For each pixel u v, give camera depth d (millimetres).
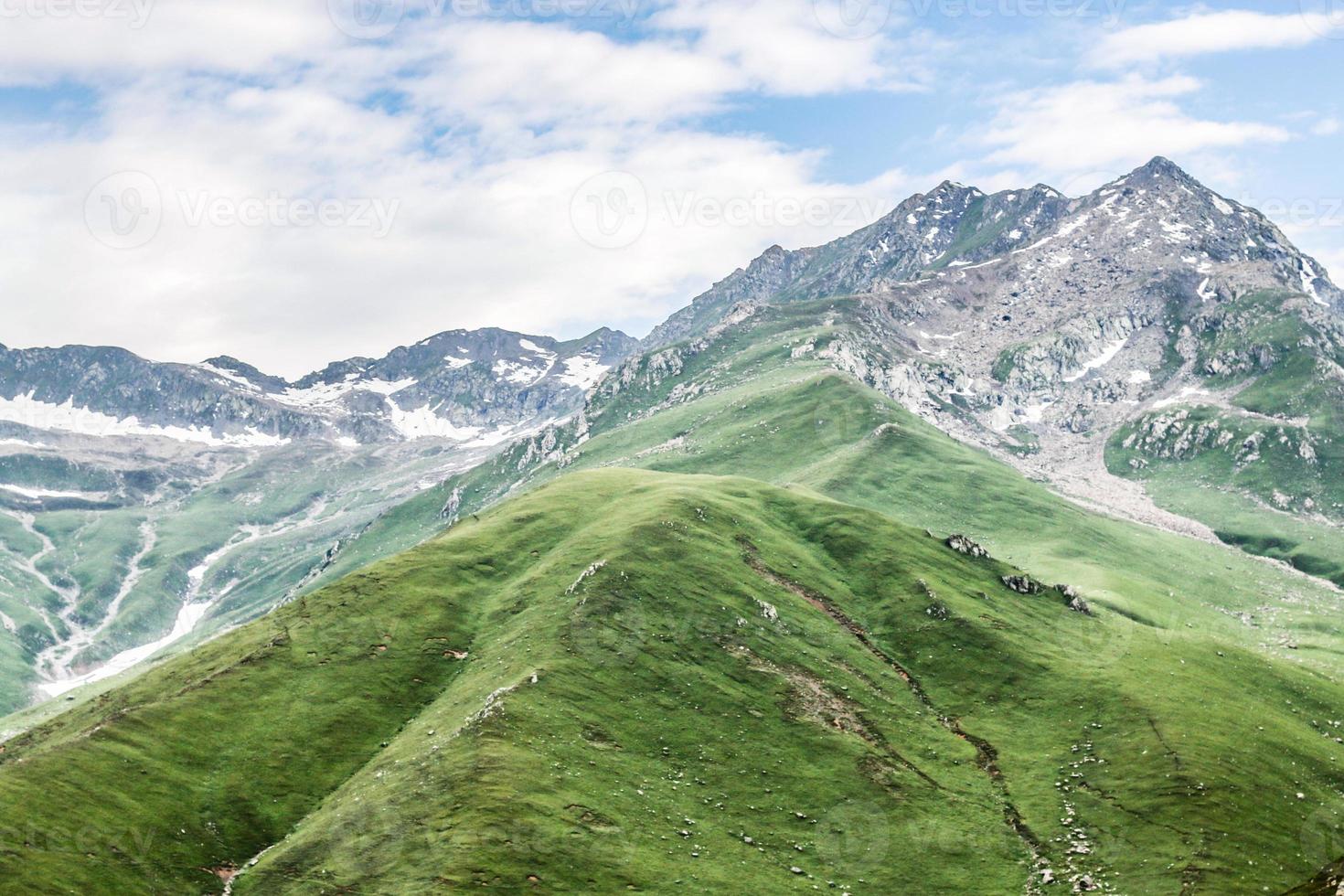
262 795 110062
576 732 114000
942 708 139375
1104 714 134750
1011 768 125188
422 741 114625
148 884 94188
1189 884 99250
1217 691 145625
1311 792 119438
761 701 129750
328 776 114375
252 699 125312
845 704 133625
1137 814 112938
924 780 120062
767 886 95375
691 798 108500
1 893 86812
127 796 105000
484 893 85812
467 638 143750
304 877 92500
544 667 125000
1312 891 54656
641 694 125688
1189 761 121062
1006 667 147250
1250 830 108688
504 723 111812
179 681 135125
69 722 133750
